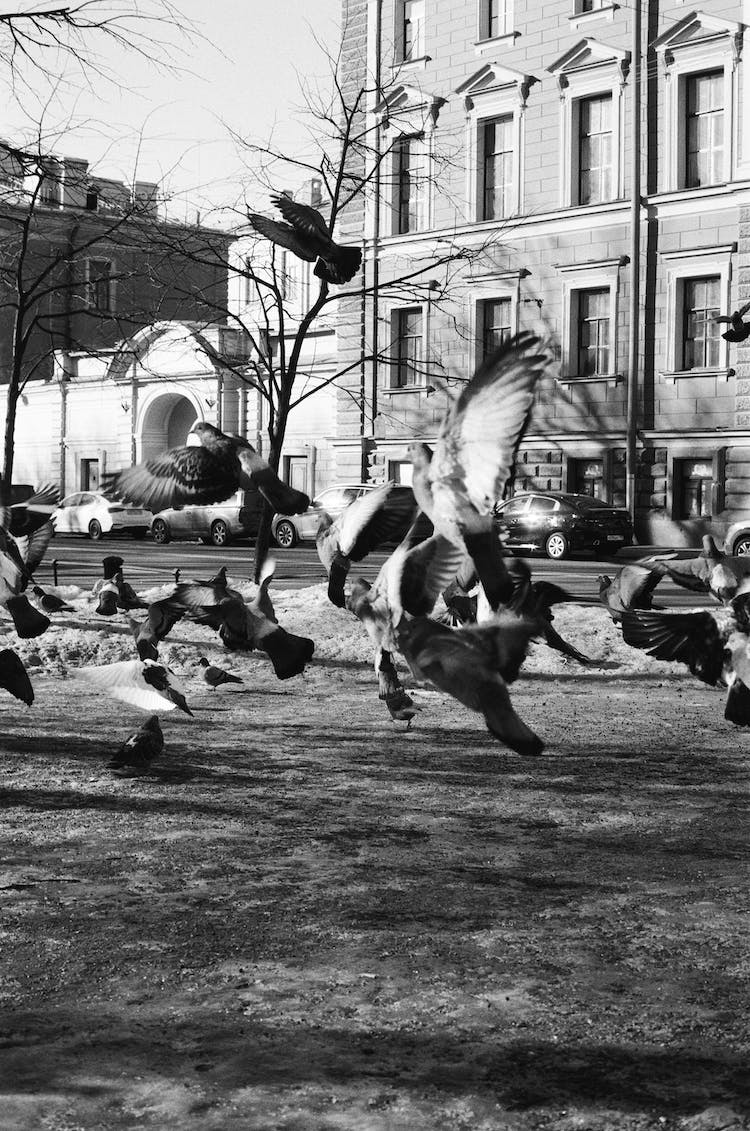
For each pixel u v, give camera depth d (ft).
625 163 143.95
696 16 137.39
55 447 212.64
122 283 119.55
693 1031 18.79
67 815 31.04
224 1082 17.01
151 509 17.54
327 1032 18.67
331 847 28.50
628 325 144.87
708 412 139.33
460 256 88.94
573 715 47.88
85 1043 18.25
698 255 138.92
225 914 23.85
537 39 149.89
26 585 21.56
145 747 36.11
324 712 47.67
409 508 18.01
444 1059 17.79
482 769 37.32
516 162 152.05
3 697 50.11
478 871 26.84
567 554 132.67
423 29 158.40
